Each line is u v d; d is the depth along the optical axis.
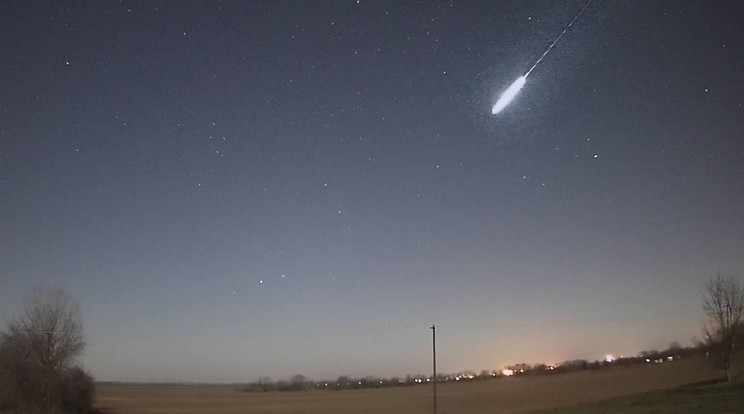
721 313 67.81
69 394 63.88
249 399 105.81
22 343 60.75
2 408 59.00
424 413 64.31
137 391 150.38
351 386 156.50
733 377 69.25
